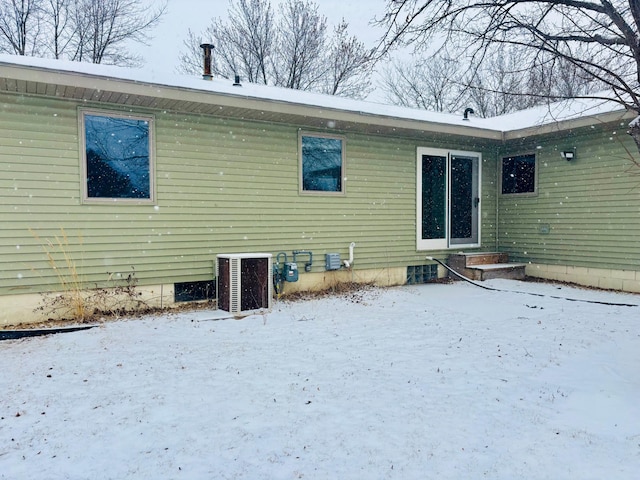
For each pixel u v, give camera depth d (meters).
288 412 3.45
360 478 2.59
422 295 8.28
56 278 6.21
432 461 2.76
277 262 7.97
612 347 5.06
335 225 8.64
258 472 2.66
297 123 8.06
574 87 8.02
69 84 5.67
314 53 22.20
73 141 6.27
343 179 8.70
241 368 4.41
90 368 4.41
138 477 2.63
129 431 3.17
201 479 2.60
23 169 5.98
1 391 3.88
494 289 8.74
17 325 5.93
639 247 8.35
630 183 8.45
